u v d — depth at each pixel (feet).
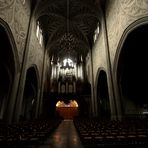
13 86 33.83
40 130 18.69
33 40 48.39
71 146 14.57
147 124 23.24
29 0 45.44
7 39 31.04
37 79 57.26
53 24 65.31
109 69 42.06
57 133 24.31
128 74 44.24
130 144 13.88
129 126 21.03
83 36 71.61
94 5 51.83
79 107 71.10
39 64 58.85
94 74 65.00
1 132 15.88
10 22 31.32
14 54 33.96
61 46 78.84
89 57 71.61
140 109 45.16
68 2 54.03
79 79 81.35
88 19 62.64
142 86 46.96
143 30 29.32
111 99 38.45
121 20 35.04
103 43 49.62
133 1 29.48
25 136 14.74
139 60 38.86
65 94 71.77
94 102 62.18
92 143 13.79
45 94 69.97
